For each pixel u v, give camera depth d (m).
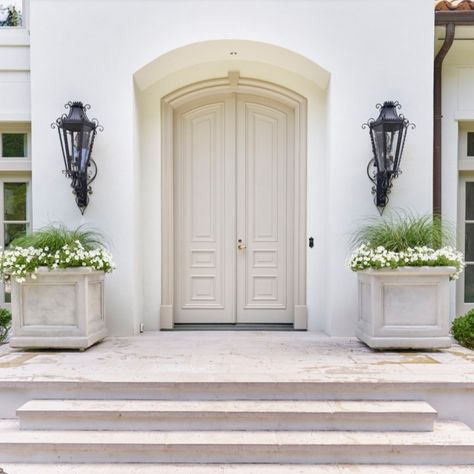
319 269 4.73
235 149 4.93
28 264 3.62
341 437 2.65
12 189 4.90
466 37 4.54
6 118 4.67
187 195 4.94
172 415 2.76
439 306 3.70
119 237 4.34
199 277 4.95
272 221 4.94
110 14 4.30
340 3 4.29
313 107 4.73
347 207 4.31
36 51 4.30
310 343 4.10
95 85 4.32
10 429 2.79
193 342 4.16
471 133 4.87
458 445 2.57
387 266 3.61
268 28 4.27
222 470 2.51
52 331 3.74
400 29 4.28
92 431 2.75
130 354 3.68
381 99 4.29
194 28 4.28
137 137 4.55
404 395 2.94
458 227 4.89
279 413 2.75
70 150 4.31
